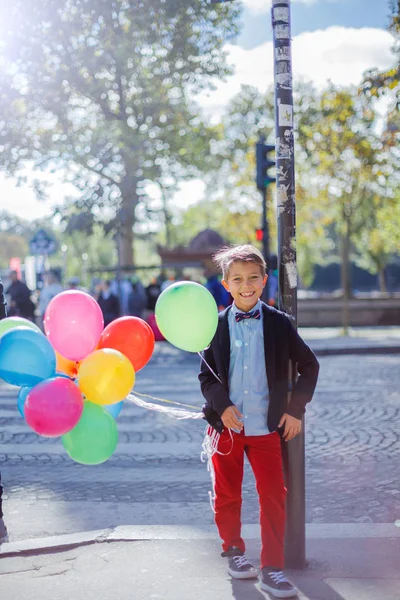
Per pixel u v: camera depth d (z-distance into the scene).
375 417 8.81
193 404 10.01
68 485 6.16
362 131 20.89
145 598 3.65
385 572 3.90
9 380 3.66
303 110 21.48
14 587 3.84
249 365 3.79
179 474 6.46
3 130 18.34
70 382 3.63
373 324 28.52
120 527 4.73
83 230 19.17
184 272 25.06
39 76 17.77
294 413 3.76
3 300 4.60
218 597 3.63
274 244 30.34
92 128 19.00
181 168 19.75
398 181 21.67
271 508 3.75
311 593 3.65
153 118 18.75
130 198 18.56
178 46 16.89
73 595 3.72
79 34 17.36
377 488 5.91
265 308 3.87
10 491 6.00
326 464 6.72
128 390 3.70
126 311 21.81
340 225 24.11
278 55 4.00
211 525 4.80
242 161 26.36
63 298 3.75
